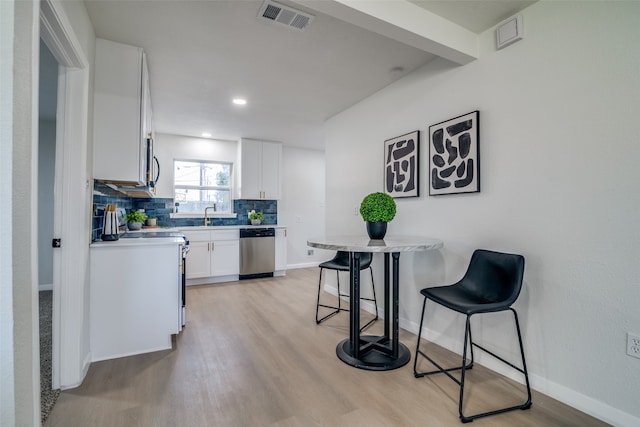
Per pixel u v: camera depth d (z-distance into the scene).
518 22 1.91
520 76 1.93
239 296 3.89
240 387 1.86
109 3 1.84
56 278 1.80
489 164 2.11
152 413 1.61
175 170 5.04
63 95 1.80
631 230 1.48
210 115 3.94
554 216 1.76
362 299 3.42
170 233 3.33
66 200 1.81
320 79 2.92
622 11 1.50
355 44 2.32
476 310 1.64
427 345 2.47
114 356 2.21
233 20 2.02
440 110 2.48
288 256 5.82
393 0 1.79
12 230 0.78
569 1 1.70
